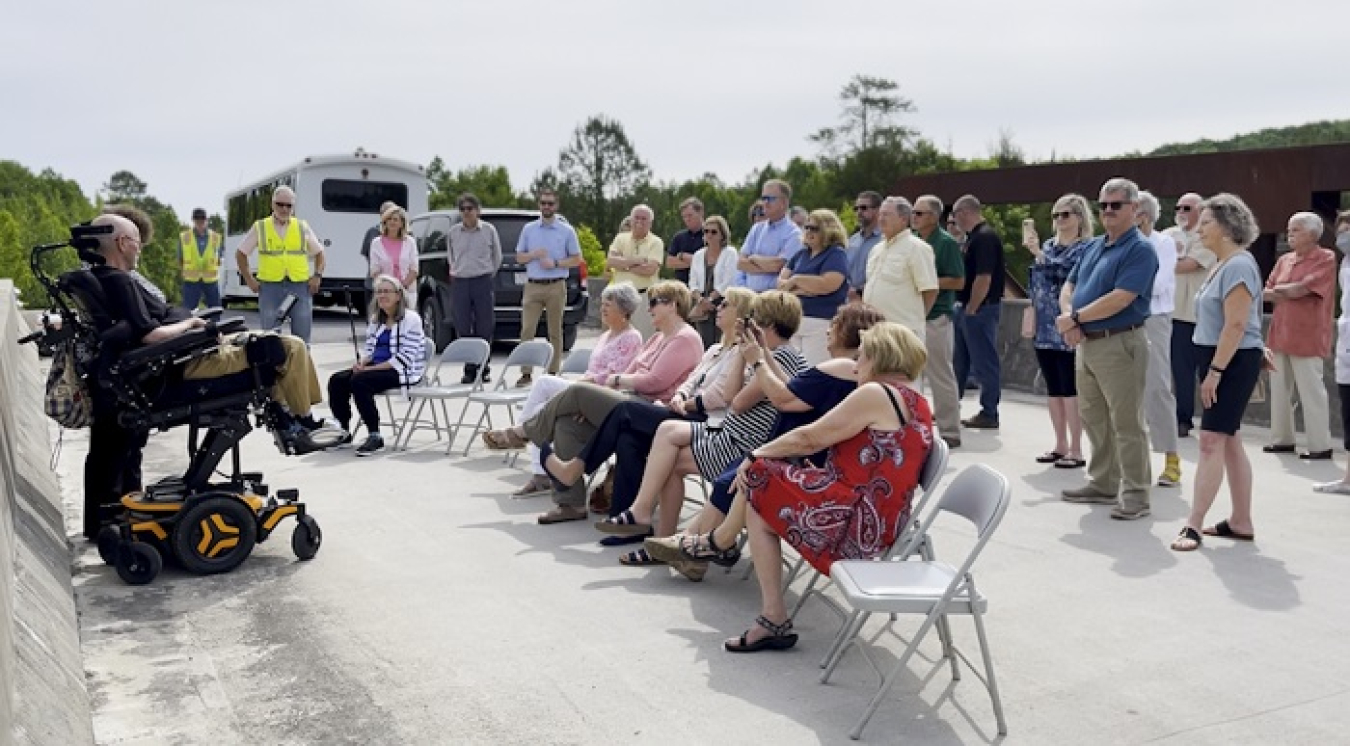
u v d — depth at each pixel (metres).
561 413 6.77
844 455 4.64
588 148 64.25
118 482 6.41
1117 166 16.39
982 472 4.28
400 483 7.97
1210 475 6.23
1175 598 5.39
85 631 5.03
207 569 5.83
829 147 75.50
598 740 3.92
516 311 15.54
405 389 9.09
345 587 5.64
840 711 4.15
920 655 4.70
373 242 12.59
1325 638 4.87
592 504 7.10
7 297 9.77
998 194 17.97
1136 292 6.62
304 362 6.05
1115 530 6.61
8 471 5.20
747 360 5.44
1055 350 8.31
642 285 12.52
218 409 5.97
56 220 97.00
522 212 16.06
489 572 5.87
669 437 6.05
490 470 8.42
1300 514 6.98
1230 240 6.12
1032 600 5.38
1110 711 4.14
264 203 25.73
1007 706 4.20
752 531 4.74
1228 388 6.16
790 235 9.66
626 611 5.26
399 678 4.49
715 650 4.77
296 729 4.04
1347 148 14.03
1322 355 8.67
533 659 4.67
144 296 6.15
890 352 4.67
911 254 8.52
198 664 4.65
